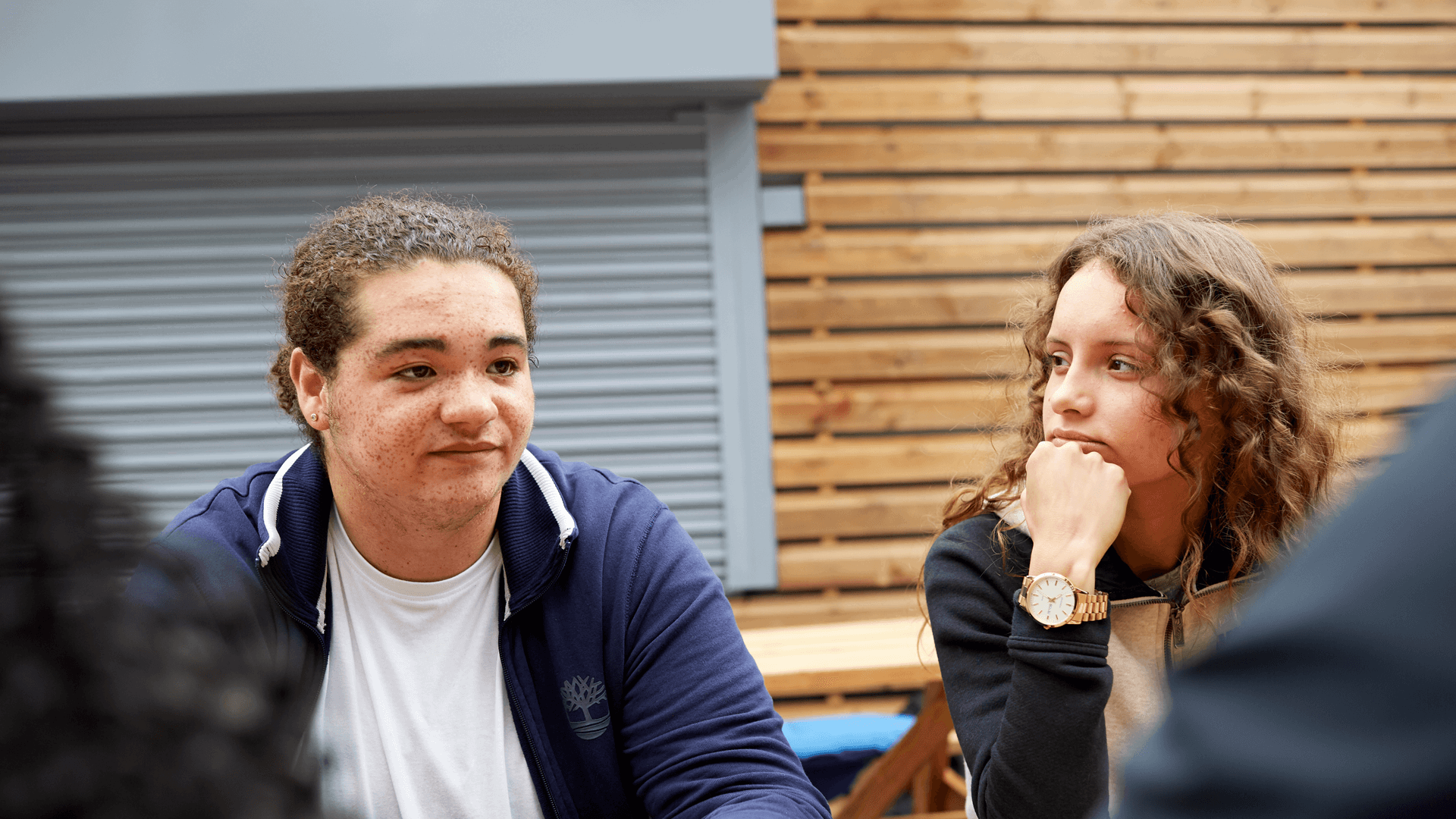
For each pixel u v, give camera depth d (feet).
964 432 12.44
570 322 12.18
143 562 1.05
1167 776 1.31
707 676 4.34
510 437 4.05
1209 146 12.77
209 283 11.82
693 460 12.25
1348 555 1.20
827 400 12.34
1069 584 3.93
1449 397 1.26
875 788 7.67
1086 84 12.60
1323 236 12.86
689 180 12.26
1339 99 12.87
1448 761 1.08
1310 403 4.39
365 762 4.21
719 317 12.23
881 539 12.38
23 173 11.68
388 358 3.87
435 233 3.99
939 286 12.46
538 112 12.12
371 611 4.32
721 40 11.40
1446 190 13.03
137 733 0.95
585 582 4.46
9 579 0.97
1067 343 4.37
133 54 11.05
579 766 4.40
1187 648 4.49
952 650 4.45
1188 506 4.27
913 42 12.44
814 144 12.42
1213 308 4.21
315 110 11.79
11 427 1.00
